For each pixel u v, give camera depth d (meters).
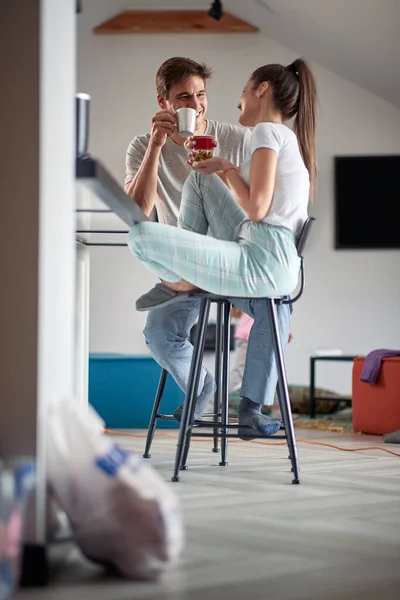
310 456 4.08
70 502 1.67
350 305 8.70
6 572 1.29
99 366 5.79
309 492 2.82
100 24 8.62
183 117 3.37
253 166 3.00
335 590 1.57
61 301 1.83
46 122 1.67
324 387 8.68
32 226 1.62
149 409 5.80
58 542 1.79
